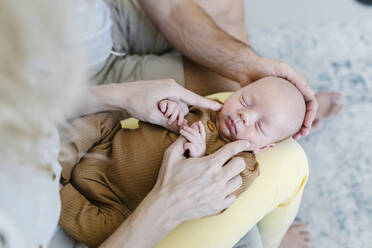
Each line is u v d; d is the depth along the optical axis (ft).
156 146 3.13
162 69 4.15
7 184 1.71
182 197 2.59
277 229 3.91
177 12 4.00
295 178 3.45
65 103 1.65
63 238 2.85
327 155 5.00
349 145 5.06
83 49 1.65
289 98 3.40
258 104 3.37
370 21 6.19
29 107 1.47
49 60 1.43
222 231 2.98
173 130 3.20
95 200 3.06
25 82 1.40
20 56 1.34
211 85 4.21
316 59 5.74
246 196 3.15
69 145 2.79
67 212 2.86
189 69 4.21
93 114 3.17
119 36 4.26
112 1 4.22
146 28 4.41
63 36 1.46
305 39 5.97
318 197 4.69
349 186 4.75
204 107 3.31
